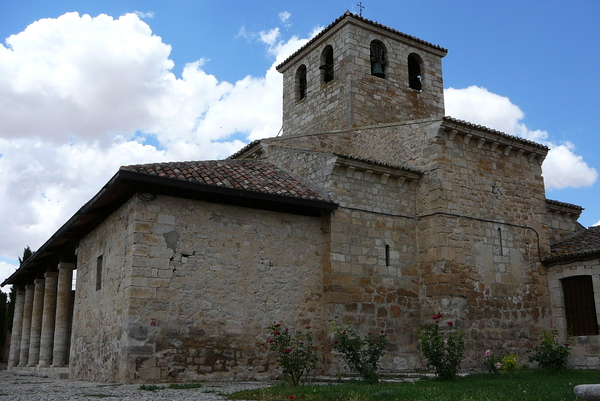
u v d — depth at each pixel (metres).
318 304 16.73
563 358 16.53
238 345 15.10
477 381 12.84
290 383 13.01
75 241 21.23
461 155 18.83
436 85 25.70
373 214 17.80
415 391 10.42
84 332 18.16
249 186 15.97
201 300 14.84
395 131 20.00
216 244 15.41
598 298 18.39
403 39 25.02
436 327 14.61
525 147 20.39
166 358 14.06
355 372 16.08
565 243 21.25
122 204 15.88
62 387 13.45
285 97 27.23
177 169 15.49
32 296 28.34
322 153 17.83
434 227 17.88
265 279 15.97
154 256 14.45
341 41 23.97
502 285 18.67
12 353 29.80
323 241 17.22
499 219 19.27
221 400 9.86
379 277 17.44
